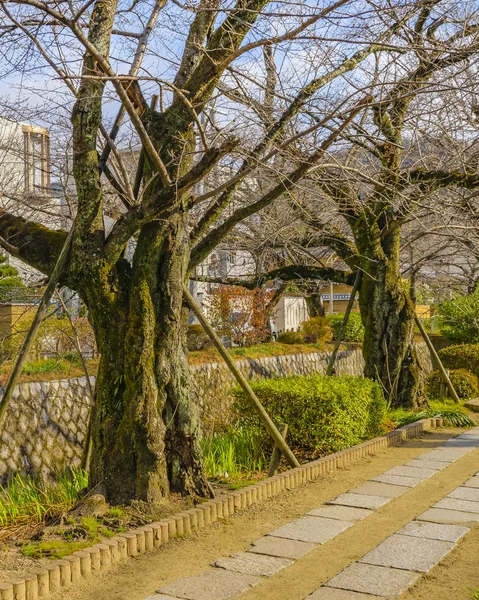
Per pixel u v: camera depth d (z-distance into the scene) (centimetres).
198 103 666
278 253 1420
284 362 1400
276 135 696
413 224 1394
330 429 920
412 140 1093
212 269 1594
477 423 1215
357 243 1240
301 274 1299
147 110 693
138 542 553
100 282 639
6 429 794
